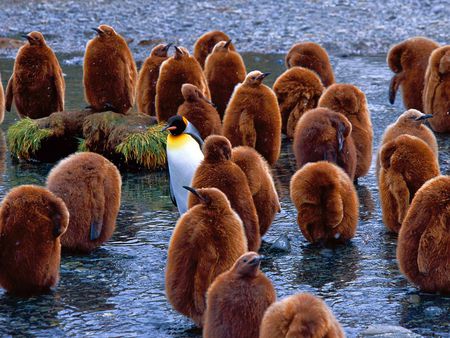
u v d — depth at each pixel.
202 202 10.23
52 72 21.59
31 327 10.80
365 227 14.80
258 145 17.86
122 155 19.33
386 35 35.53
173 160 14.95
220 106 22.17
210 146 12.08
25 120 20.58
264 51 33.75
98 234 13.16
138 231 14.77
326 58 24.67
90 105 20.19
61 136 19.89
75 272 12.71
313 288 12.03
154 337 10.47
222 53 22.03
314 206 13.60
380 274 12.55
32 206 11.48
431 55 21.98
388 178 13.27
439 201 11.13
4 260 11.56
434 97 22.05
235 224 10.21
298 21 38.50
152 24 38.66
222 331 9.23
